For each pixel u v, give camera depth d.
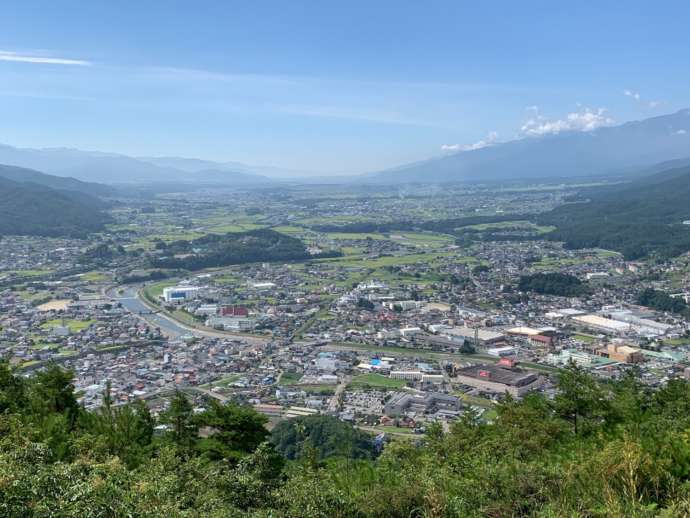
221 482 22.45
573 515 16.83
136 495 19.38
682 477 18.61
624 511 16.53
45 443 21.11
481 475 20.44
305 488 20.69
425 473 22.86
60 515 16.47
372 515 19.97
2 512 16.02
